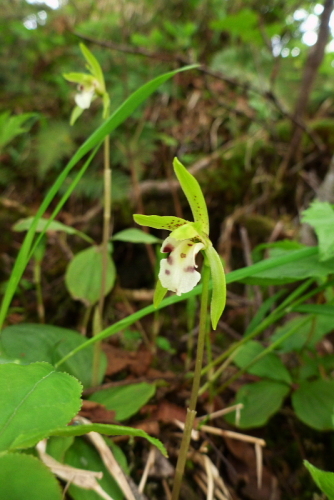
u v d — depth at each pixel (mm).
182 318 384
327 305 226
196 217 199
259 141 495
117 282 374
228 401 274
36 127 592
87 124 552
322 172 469
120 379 281
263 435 264
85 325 303
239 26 431
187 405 263
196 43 655
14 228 283
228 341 367
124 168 504
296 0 515
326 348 332
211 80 593
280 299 350
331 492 192
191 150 542
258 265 215
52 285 389
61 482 205
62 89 610
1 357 218
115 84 556
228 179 478
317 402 253
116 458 219
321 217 223
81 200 514
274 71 429
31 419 172
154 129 532
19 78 666
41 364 188
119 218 453
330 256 211
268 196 464
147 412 252
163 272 199
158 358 319
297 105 437
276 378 261
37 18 725
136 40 550
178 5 680
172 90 584
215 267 194
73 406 177
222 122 559
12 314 357
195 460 239
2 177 538
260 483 241
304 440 262
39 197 535
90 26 601
